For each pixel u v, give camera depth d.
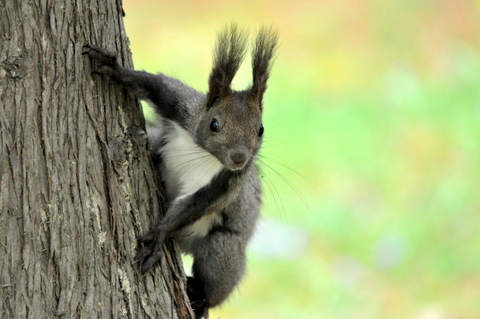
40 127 5.94
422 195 15.24
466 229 14.37
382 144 16.27
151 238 6.46
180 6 18.19
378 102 17.22
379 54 18.50
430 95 17.19
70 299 5.85
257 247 13.87
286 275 13.41
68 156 6.02
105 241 6.07
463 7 19.09
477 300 12.93
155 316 6.32
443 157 16.02
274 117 16.55
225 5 18.31
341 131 16.45
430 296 13.24
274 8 18.64
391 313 12.96
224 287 8.36
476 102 17.00
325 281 13.36
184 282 6.86
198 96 7.72
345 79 17.80
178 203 7.14
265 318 12.72
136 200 6.44
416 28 18.91
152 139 7.95
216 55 7.48
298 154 15.87
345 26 18.88
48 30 6.07
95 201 6.07
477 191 15.10
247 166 7.59
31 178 5.85
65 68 6.12
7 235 5.75
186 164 7.58
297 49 18.39
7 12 5.94
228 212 8.14
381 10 19.08
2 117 5.84
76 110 6.14
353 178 15.58
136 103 6.76
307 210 14.84
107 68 6.36
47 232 5.86
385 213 14.88
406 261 13.84
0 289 5.70
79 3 6.28
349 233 14.46
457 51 18.39
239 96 7.52
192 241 8.26
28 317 5.71
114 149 6.30
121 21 6.77
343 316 12.88
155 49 17.30
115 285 6.09
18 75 5.89
